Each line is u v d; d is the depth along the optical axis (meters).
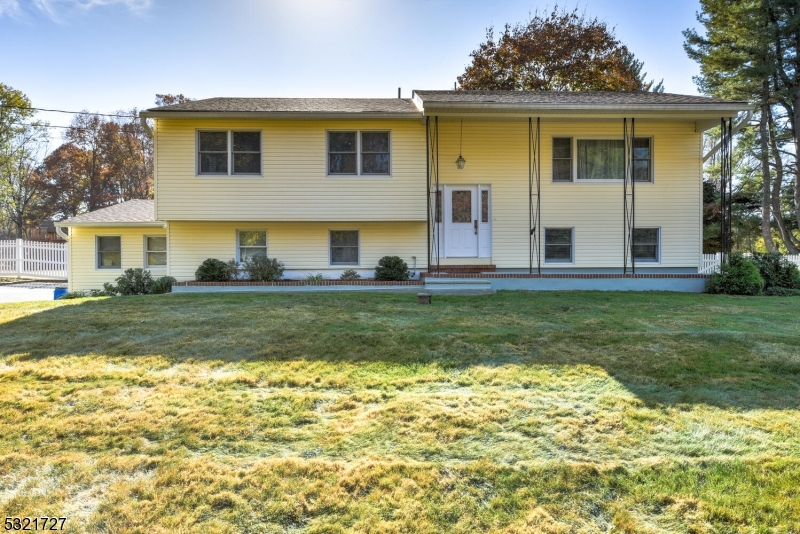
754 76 17.91
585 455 2.90
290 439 3.12
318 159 11.21
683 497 2.49
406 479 2.64
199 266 11.62
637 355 4.88
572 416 3.43
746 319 6.95
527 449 2.98
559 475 2.68
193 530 2.24
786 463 2.78
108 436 3.14
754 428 3.24
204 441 3.09
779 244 25.64
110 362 4.64
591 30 21.67
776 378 4.23
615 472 2.71
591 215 11.89
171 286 10.95
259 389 3.99
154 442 3.07
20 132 25.09
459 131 11.70
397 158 11.30
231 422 3.35
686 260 11.92
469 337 5.56
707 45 19.25
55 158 37.06
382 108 11.43
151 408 3.57
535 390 3.95
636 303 8.55
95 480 2.63
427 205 11.22
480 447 3.01
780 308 8.08
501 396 3.81
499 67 22.14
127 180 38.81
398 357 4.84
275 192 11.17
